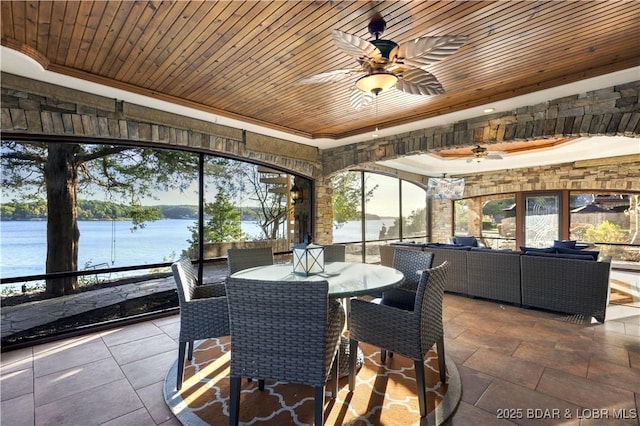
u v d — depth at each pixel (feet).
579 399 7.07
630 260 24.38
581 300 12.42
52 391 7.55
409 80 8.12
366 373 8.42
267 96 11.80
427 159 25.80
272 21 7.19
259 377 5.90
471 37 7.91
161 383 7.93
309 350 5.64
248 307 5.80
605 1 6.54
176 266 7.80
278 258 18.07
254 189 17.08
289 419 6.51
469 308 13.94
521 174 28.43
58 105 10.27
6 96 9.33
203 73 9.84
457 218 33.68
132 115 11.93
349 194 24.35
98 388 7.69
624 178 23.20
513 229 29.86
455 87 11.12
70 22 7.09
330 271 9.17
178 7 6.66
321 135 17.25
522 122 12.61
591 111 11.08
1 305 10.11
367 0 6.45
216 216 15.43
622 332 11.05
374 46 6.79
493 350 9.63
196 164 14.67
